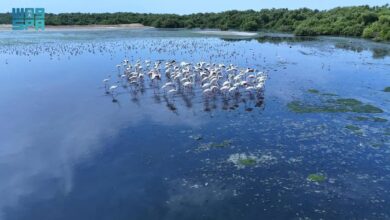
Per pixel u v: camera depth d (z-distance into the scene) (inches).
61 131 1312.7
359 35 4468.5
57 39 4072.3
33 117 1453.0
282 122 1366.9
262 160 1088.8
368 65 2436.0
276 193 924.6
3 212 862.5
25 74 2224.4
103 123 1381.6
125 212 860.0
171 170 1042.7
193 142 1210.6
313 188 943.7
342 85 1879.9
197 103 1593.3
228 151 1146.7
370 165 1051.3
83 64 2536.9
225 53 2987.2
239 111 1489.9
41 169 1054.4
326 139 1218.0
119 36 4493.1
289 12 5812.0
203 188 952.9
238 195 919.7
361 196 907.4
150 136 1259.8
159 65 2320.4
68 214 855.1
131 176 1014.4
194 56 2861.7
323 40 4087.1
